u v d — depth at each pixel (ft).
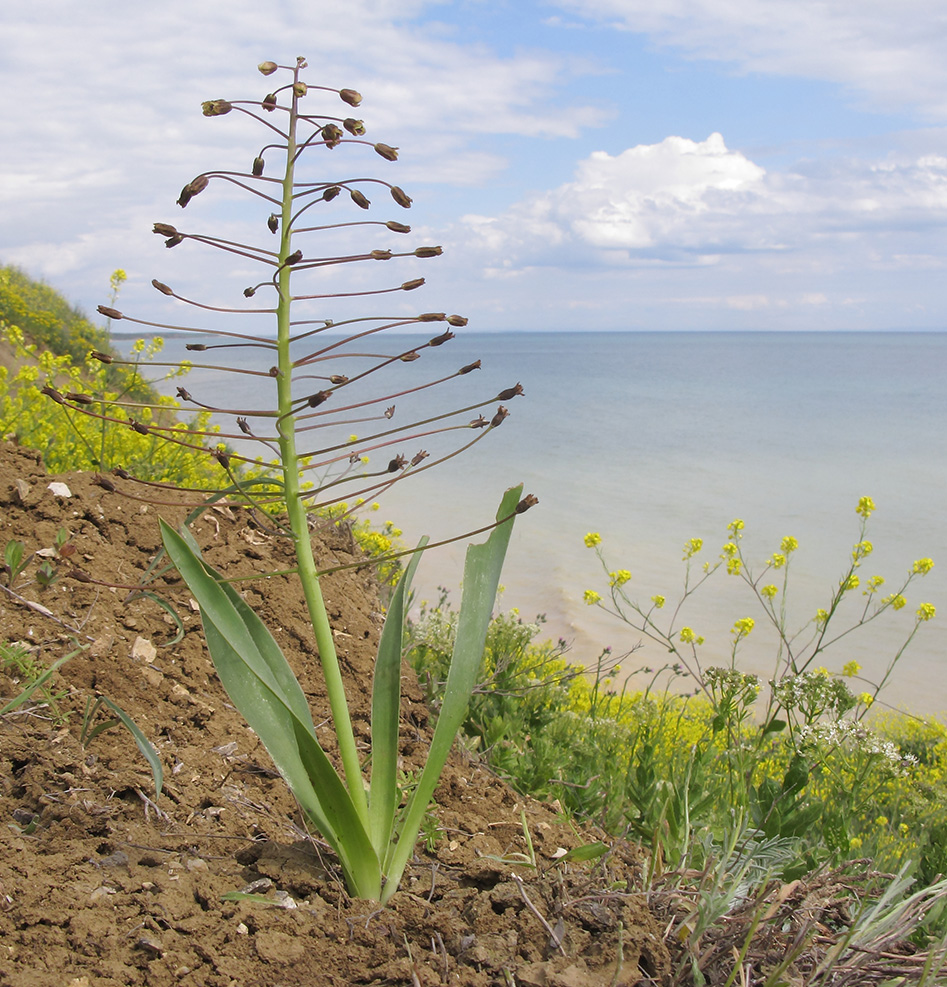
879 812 12.75
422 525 58.80
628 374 333.21
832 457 106.11
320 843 6.94
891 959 5.96
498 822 8.21
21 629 9.17
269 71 5.71
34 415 18.81
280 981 5.29
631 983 5.41
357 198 5.70
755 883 6.89
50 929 5.41
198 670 9.56
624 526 63.67
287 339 5.88
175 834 6.81
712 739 12.12
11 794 7.01
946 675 34.73
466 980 5.43
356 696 10.28
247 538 12.76
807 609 43.65
